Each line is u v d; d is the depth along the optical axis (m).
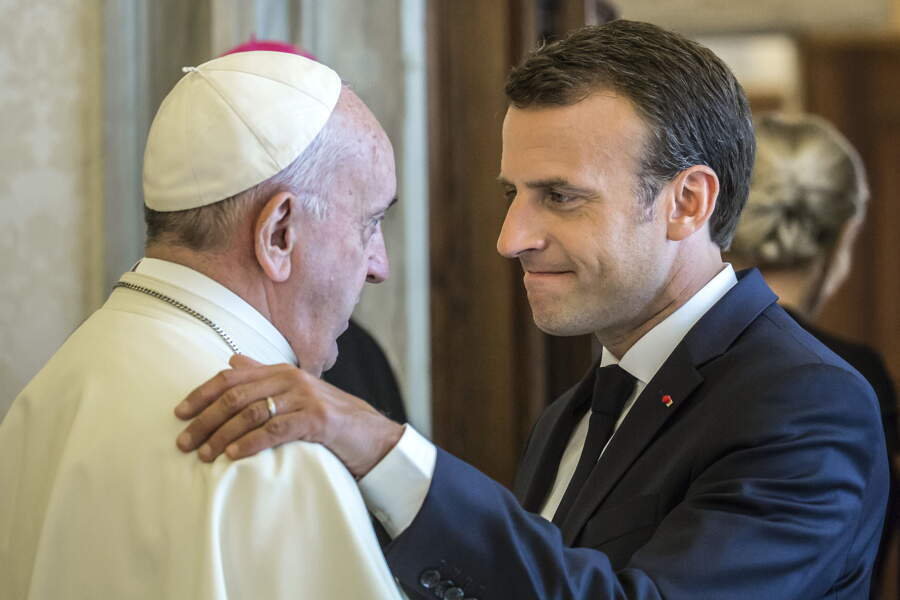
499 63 11.19
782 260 8.91
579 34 5.38
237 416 4.26
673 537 4.74
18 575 4.52
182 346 4.59
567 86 5.19
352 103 4.98
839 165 8.90
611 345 5.71
